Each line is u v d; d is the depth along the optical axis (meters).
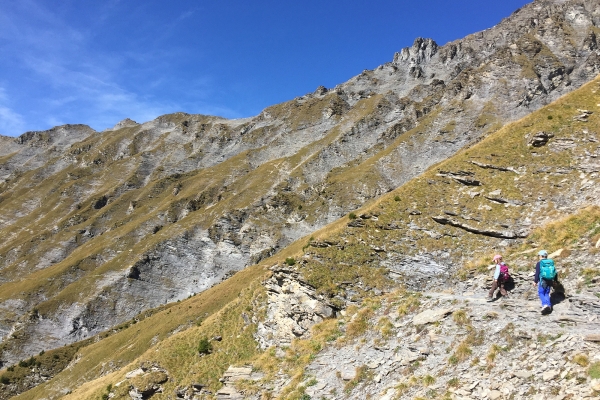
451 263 36.78
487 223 39.62
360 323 29.98
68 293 176.62
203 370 40.28
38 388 109.62
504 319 21.25
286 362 31.53
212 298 98.12
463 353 20.28
